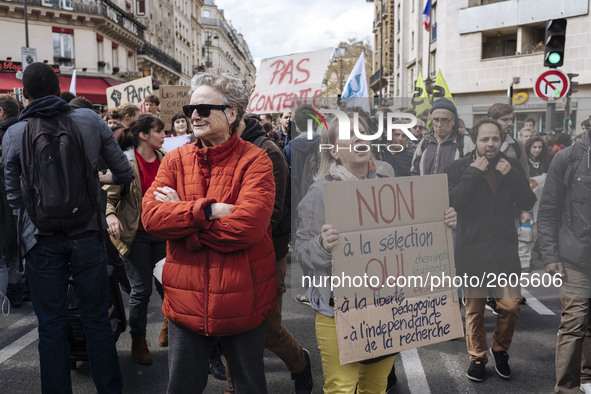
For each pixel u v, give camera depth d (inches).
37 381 135.9
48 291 110.8
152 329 176.2
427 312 94.6
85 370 143.2
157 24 1749.5
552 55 379.2
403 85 1362.0
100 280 115.4
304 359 124.4
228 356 88.5
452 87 932.6
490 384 134.4
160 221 82.4
